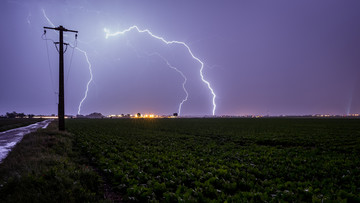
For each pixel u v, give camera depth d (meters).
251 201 5.90
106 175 8.91
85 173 7.85
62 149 13.58
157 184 7.25
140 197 6.43
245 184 7.46
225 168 9.65
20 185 6.21
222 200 6.26
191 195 6.46
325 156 12.90
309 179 8.47
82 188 6.42
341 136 24.00
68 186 6.46
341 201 5.92
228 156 12.80
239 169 9.72
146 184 7.55
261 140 21.16
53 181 6.62
